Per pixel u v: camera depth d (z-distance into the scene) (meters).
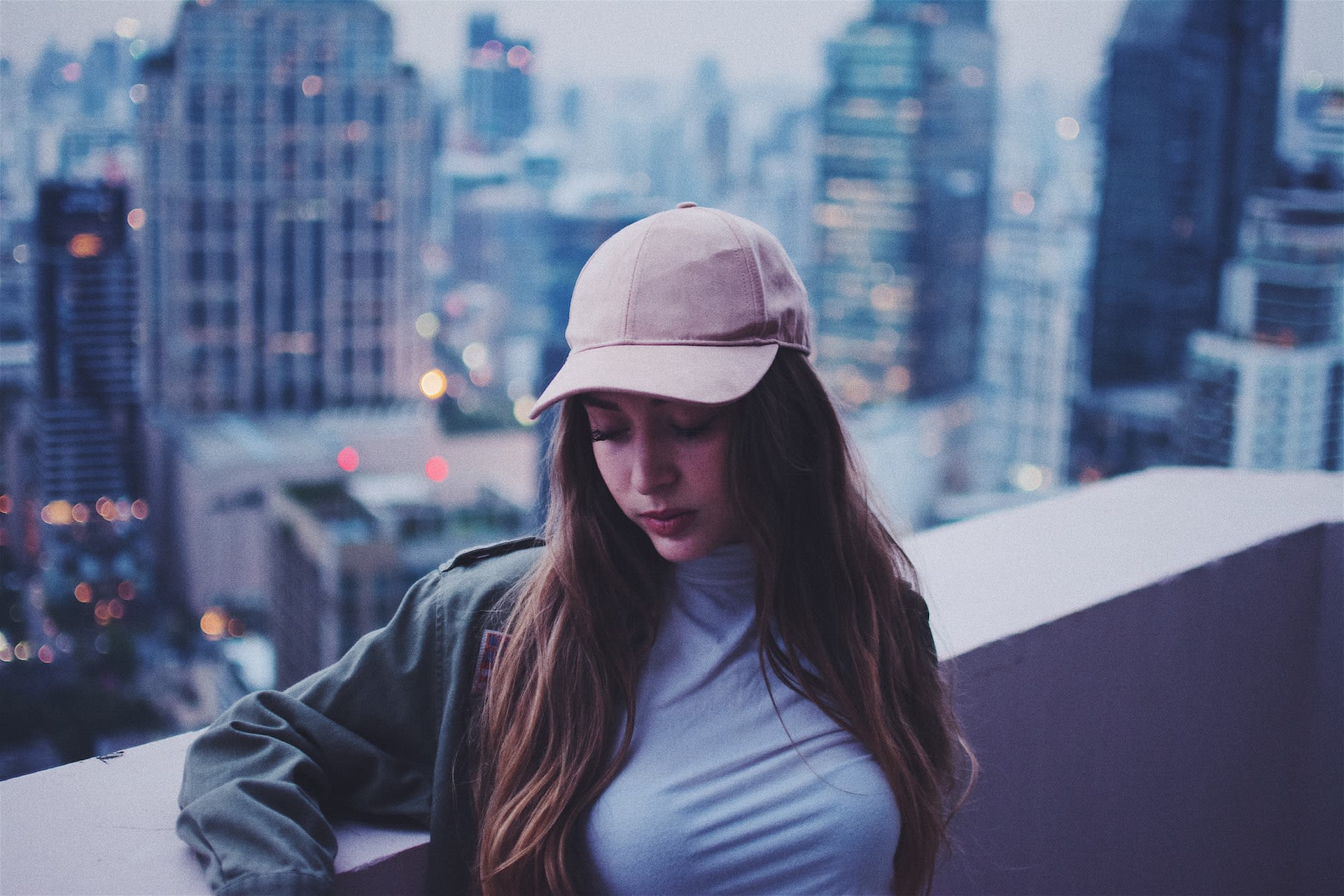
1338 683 1.74
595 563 0.86
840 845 0.84
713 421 0.83
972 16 93.19
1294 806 1.78
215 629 27.17
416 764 0.88
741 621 0.89
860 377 86.62
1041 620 1.30
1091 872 1.46
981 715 1.25
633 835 0.82
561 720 0.84
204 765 0.84
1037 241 68.69
